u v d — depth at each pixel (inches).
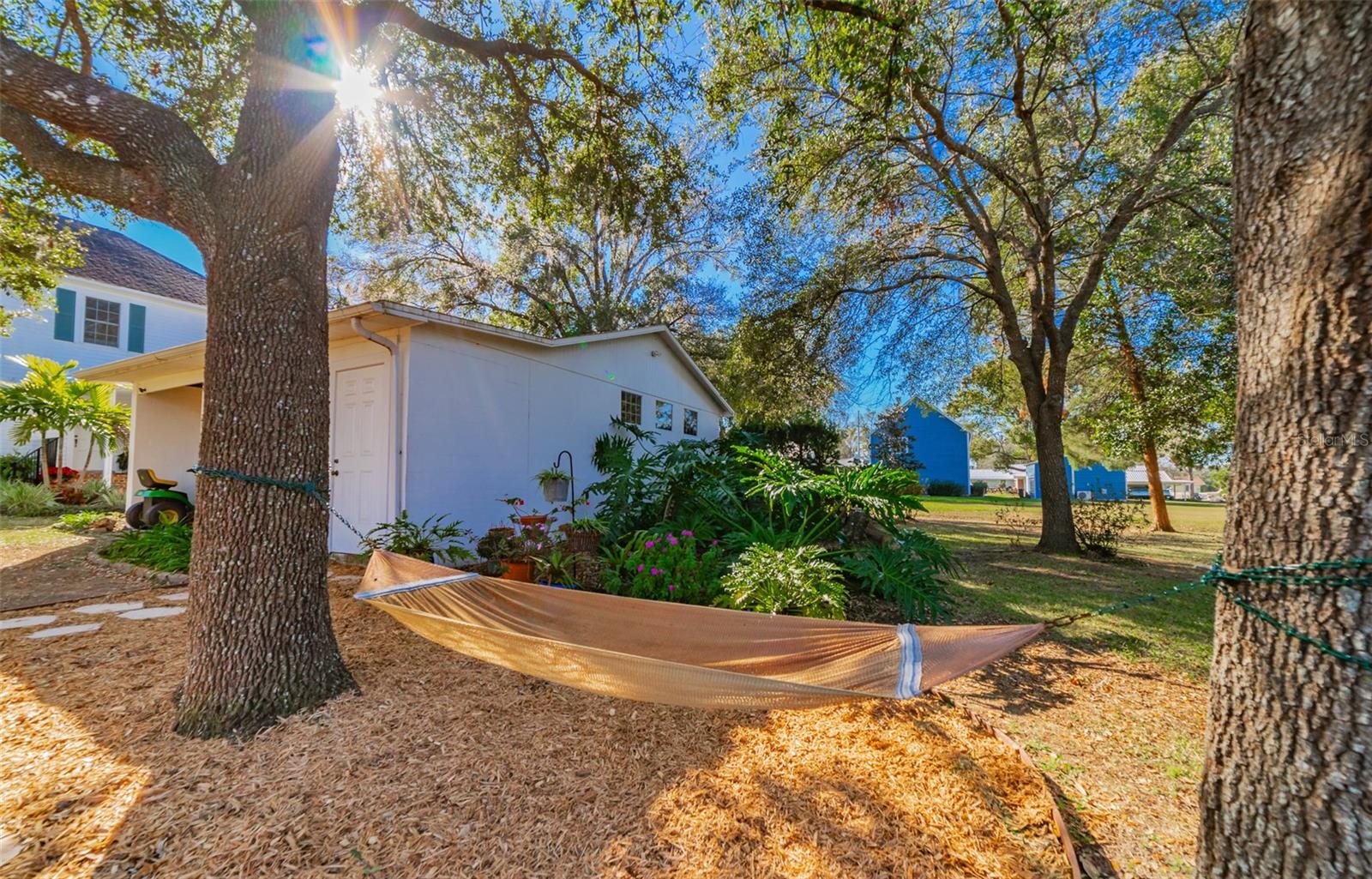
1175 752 103.1
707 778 87.0
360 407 241.8
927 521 526.6
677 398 461.4
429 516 233.0
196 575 99.0
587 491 258.1
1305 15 50.0
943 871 69.2
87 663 122.7
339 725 97.6
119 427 423.5
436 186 242.2
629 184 233.8
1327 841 47.7
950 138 284.5
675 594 163.3
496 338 270.1
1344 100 47.7
